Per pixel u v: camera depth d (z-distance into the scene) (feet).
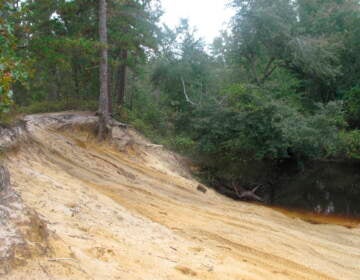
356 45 97.04
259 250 30.12
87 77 81.25
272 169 76.07
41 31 50.21
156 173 54.03
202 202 45.50
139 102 95.61
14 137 33.24
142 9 73.46
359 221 57.06
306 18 100.42
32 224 14.32
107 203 28.96
